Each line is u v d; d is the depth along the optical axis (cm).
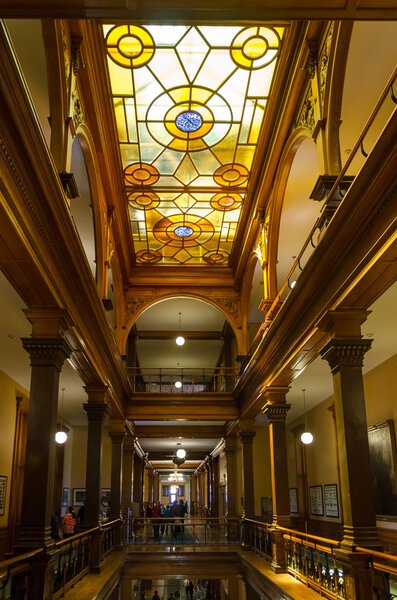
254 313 1636
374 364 1140
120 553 1280
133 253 1396
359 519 577
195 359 2097
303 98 778
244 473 1429
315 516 1550
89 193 991
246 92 847
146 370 2256
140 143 969
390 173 451
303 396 1459
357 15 311
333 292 638
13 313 843
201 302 1566
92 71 742
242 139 963
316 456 1552
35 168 444
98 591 761
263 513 1828
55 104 619
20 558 480
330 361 646
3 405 1134
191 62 784
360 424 605
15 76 357
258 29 725
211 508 2539
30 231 481
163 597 897
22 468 1266
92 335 856
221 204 1166
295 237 1133
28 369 1129
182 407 1516
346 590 568
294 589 778
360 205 505
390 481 1043
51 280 576
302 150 868
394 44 639
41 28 596
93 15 308
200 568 1211
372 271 523
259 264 1292
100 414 1019
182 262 1463
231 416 1505
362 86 704
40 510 573
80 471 1894
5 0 294
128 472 1778
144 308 1453
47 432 598
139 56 765
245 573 1134
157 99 859
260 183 1039
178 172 1056
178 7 302
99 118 816
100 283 946
